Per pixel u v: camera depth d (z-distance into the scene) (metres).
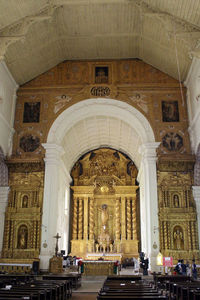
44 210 21.75
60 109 24.09
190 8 17.91
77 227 32.34
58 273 19.44
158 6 19.06
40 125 23.78
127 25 21.62
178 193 22.16
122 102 24.06
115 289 9.91
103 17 20.97
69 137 27.00
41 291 9.04
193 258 19.89
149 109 23.86
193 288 9.83
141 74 24.72
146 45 22.92
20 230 22.23
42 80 24.83
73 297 13.59
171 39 20.34
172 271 19.95
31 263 20.61
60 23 21.41
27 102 24.41
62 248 28.41
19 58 21.84
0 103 21.45
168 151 22.81
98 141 32.31
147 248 22.05
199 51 18.72
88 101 24.17
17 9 18.69
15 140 23.58
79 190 33.22
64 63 25.22
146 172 22.66
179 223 21.55
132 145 29.80
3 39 19.39
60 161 24.70
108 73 24.88
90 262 21.88
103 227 32.34
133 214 32.34
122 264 29.47
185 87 24.17
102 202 33.59
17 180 22.84
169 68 23.67
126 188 33.06
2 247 21.92
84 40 23.11
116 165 34.25
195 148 22.27
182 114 23.64
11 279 13.90
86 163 34.31
